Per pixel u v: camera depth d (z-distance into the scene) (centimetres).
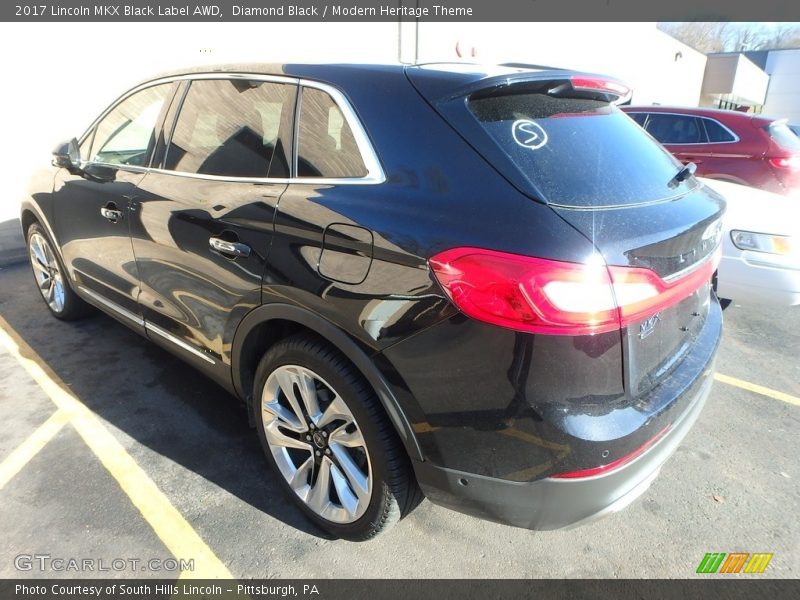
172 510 229
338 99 199
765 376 354
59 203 336
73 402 303
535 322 148
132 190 272
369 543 217
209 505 233
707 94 2909
